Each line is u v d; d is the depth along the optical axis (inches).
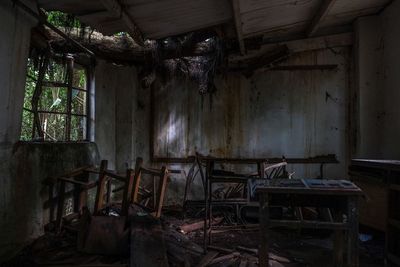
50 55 210.5
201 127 280.1
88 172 208.8
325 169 270.1
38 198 176.2
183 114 281.4
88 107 242.8
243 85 277.4
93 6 160.9
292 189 123.7
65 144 204.1
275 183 136.1
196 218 238.2
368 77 248.1
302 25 243.9
